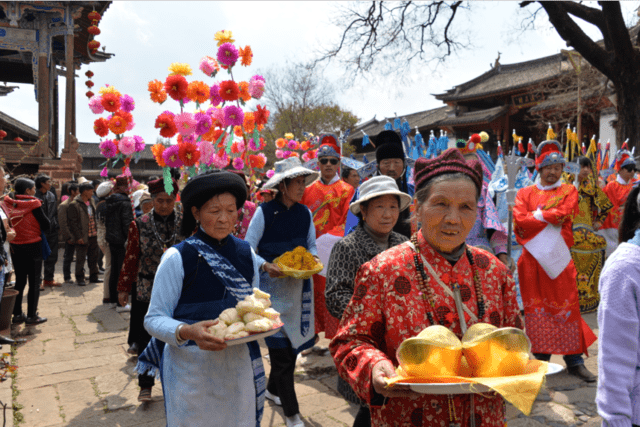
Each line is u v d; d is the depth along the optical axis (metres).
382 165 3.54
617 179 6.57
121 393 3.73
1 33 14.23
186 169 3.56
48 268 7.98
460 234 1.33
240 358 1.91
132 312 4.05
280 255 3.45
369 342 1.39
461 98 33.44
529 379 1.07
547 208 3.90
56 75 18.33
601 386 1.54
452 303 1.35
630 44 11.73
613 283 1.56
